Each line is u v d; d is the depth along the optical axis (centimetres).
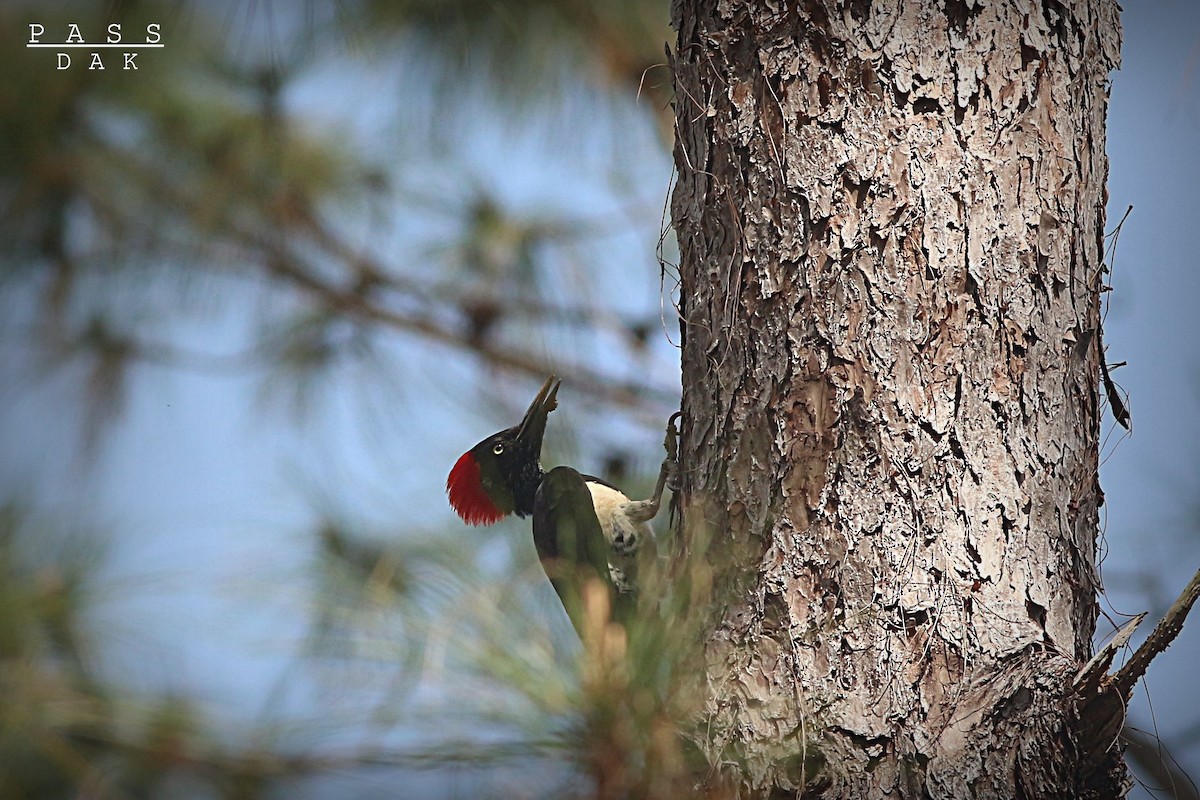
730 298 611
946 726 533
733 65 619
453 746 411
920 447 559
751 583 574
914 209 571
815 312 580
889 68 580
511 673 407
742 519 588
